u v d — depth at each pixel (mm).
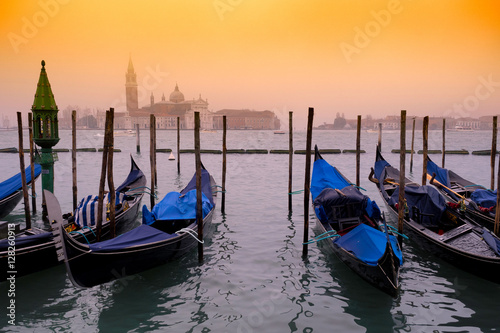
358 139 15703
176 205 11445
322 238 10469
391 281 7957
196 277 9500
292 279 9375
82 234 9930
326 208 11508
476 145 65812
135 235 9211
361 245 9172
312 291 8758
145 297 8531
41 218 14141
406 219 11281
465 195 14805
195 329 7285
